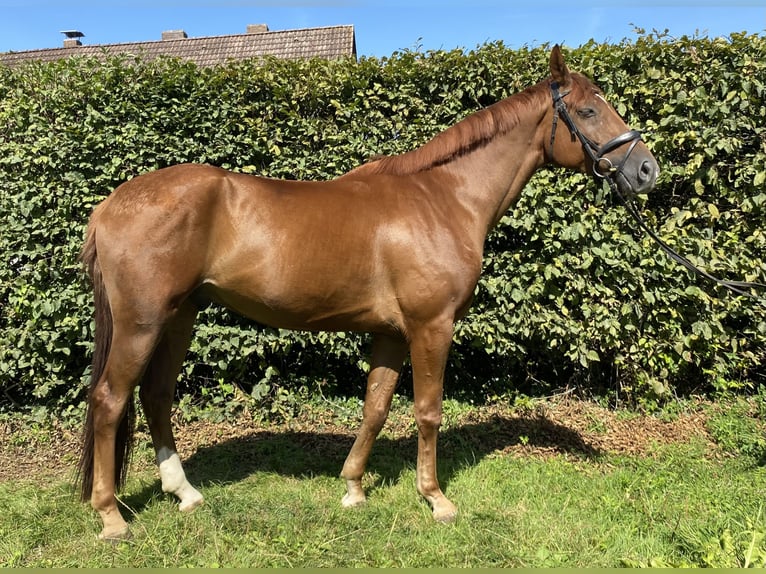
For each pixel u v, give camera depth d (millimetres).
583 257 3504
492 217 2436
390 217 2172
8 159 3240
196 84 3373
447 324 2197
